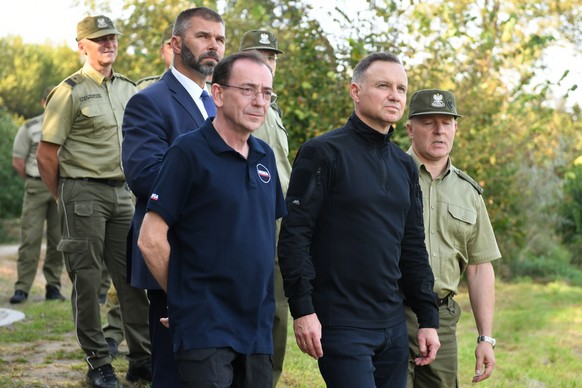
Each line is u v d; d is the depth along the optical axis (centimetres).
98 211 543
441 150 427
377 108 371
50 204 928
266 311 337
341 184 366
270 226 340
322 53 1009
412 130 434
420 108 425
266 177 341
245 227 329
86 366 579
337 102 1005
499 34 1098
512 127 1192
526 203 1537
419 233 389
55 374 557
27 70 3538
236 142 336
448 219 428
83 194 544
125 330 543
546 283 1466
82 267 533
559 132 1466
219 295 326
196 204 327
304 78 1003
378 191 368
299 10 1005
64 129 556
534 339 912
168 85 403
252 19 1034
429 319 385
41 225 924
